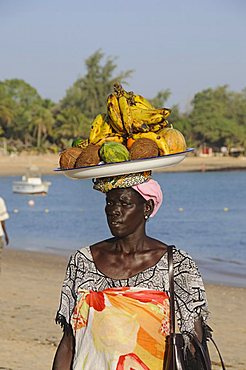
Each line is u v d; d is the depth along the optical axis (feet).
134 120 13.69
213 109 475.31
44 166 370.53
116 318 12.99
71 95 453.58
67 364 13.55
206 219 134.10
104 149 13.17
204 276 66.39
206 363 12.94
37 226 123.54
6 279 57.88
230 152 460.96
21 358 31.37
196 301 13.11
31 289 52.19
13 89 490.08
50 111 452.35
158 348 12.96
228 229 115.55
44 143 421.59
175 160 13.48
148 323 12.97
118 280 13.33
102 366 12.96
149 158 13.14
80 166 13.58
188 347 12.92
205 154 455.22
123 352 12.85
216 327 39.73
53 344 34.19
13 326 38.09
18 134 427.33
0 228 50.60
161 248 13.47
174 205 171.83
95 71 448.65
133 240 13.42
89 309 13.19
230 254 86.89
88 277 13.47
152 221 130.41
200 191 227.61
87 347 13.11
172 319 12.99
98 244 13.74
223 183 274.36
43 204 178.60
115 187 13.33
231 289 56.54
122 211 13.35
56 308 43.80
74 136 415.44
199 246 96.02
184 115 492.95
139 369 12.84
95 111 447.42
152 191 13.47
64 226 123.75
